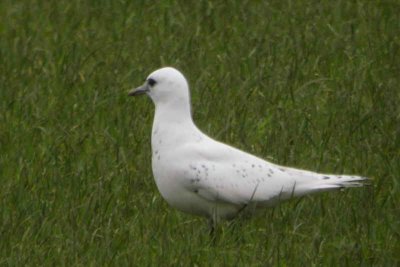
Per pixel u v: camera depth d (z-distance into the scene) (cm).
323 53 1902
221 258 1236
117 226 1338
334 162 1502
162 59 1869
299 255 1243
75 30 2058
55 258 1247
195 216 1358
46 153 1532
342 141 1556
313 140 1557
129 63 1891
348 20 2045
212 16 2081
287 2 2138
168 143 1276
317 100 1719
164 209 1381
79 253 1255
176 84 1286
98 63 1880
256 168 1273
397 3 2081
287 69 1827
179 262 1215
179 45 1948
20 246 1277
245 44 1945
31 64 1892
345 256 1238
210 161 1262
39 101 1738
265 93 1748
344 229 1312
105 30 2058
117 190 1417
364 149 1520
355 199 1380
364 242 1277
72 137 1597
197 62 1873
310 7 2103
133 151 1541
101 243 1280
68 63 1881
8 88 1791
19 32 2059
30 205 1373
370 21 2020
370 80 1769
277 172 1277
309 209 1367
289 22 2041
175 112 1286
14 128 1627
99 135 1595
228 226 1284
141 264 1229
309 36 1973
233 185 1256
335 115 1641
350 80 1775
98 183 1424
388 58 1858
